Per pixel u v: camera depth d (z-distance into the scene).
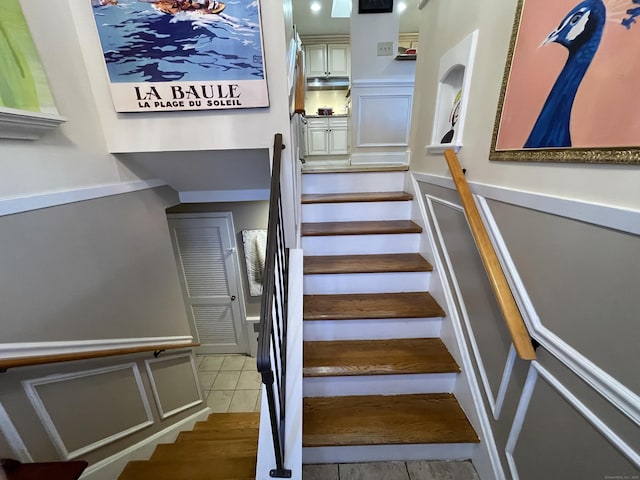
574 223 0.72
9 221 0.94
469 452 1.29
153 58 1.30
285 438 1.12
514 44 0.93
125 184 1.56
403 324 1.59
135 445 1.62
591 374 0.68
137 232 1.68
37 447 1.05
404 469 1.29
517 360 0.98
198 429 2.20
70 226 1.20
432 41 1.73
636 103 0.56
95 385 1.35
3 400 0.95
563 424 0.79
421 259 1.85
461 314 1.38
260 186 2.20
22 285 0.99
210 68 1.33
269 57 1.36
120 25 1.25
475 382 1.28
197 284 3.61
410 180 2.18
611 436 0.64
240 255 3.53
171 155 1.62
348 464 1.31
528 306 0.90
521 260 0.94
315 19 4.50
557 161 0.77
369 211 2.15
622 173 0.60
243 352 3.89
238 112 1.43
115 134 1.42
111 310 1.44
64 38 1.18
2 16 0.90
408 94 3.17
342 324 1.58
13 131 0.93
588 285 0.69
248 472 1.37
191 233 3.41
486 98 1.13
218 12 1.25
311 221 2.15
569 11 0.71
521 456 0.98
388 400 1.43
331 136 5.20
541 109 0.82
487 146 1.13
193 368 2.38
